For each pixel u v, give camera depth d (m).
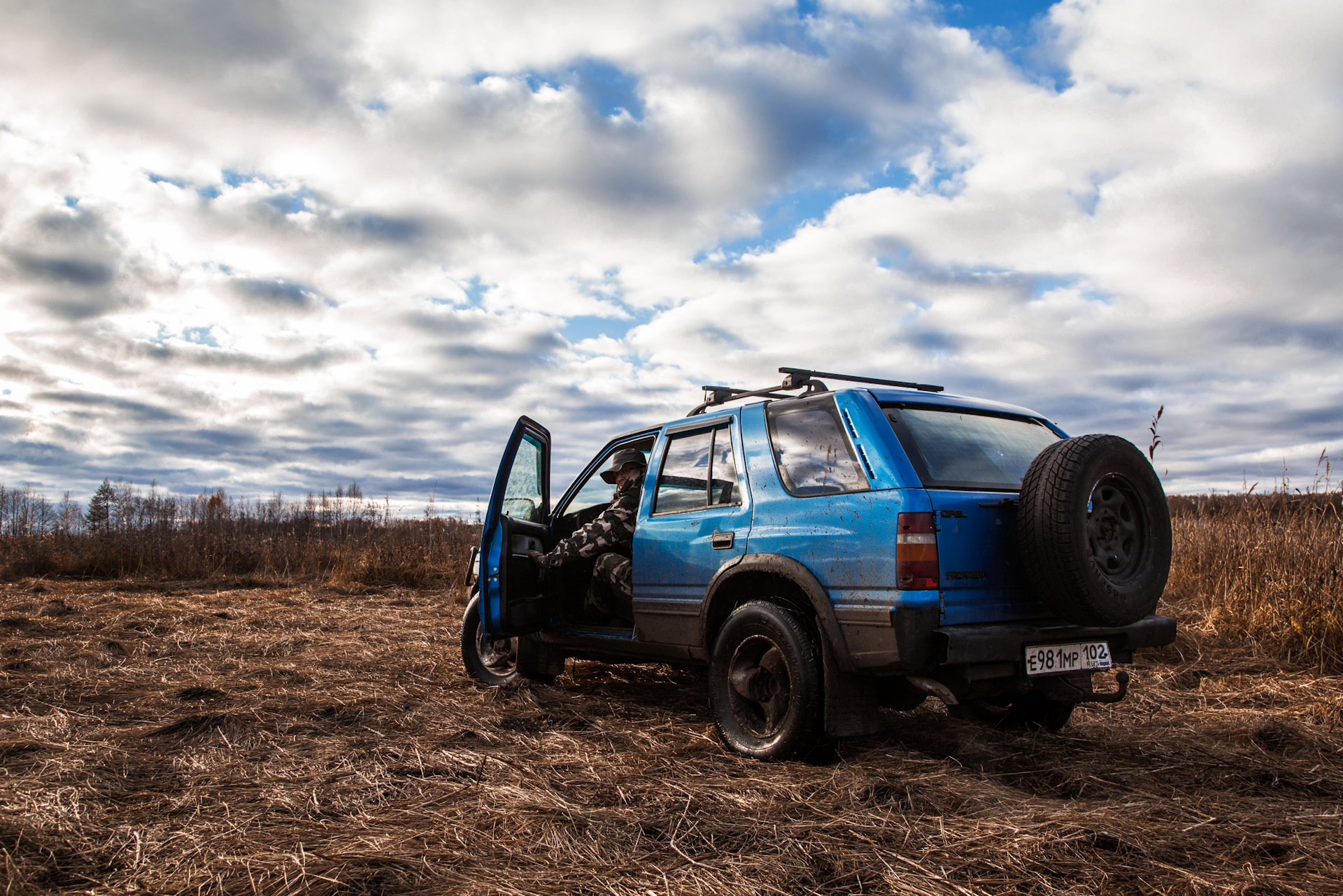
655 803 2.93
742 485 4.02
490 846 2.53
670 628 4.27
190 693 4.65
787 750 3.43
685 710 4.57
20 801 2.87
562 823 2.70
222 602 9.27
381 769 3.31
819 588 3.44
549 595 5.21
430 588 11.18
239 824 2.70
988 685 3.36
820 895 2.22
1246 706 4.73
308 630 7.33
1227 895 2.21
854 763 3.42
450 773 3.30
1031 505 3.22
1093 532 3.30
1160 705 4.74
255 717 4.13
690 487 4.39
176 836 2.59
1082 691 3.62
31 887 2.22
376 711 4.34
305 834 2.62
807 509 3.62
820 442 3.73
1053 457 3.24
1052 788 3.24
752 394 4.54
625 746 3.78
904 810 2.86
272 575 12.15
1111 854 2.47
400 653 6.23
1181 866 2.41
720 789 3.08
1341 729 4.17
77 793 2.94
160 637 6.77
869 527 3.31
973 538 3.28
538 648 5.36
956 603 3.18
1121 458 3.32
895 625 3.13
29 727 3.90
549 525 5.84
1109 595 3.18
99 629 7.05
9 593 9.71
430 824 2.71
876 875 2.32
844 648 3.33
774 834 2.62
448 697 4.75
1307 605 5.97
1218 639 6.36
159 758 3.48
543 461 6.00
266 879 2.27
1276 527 7.44
